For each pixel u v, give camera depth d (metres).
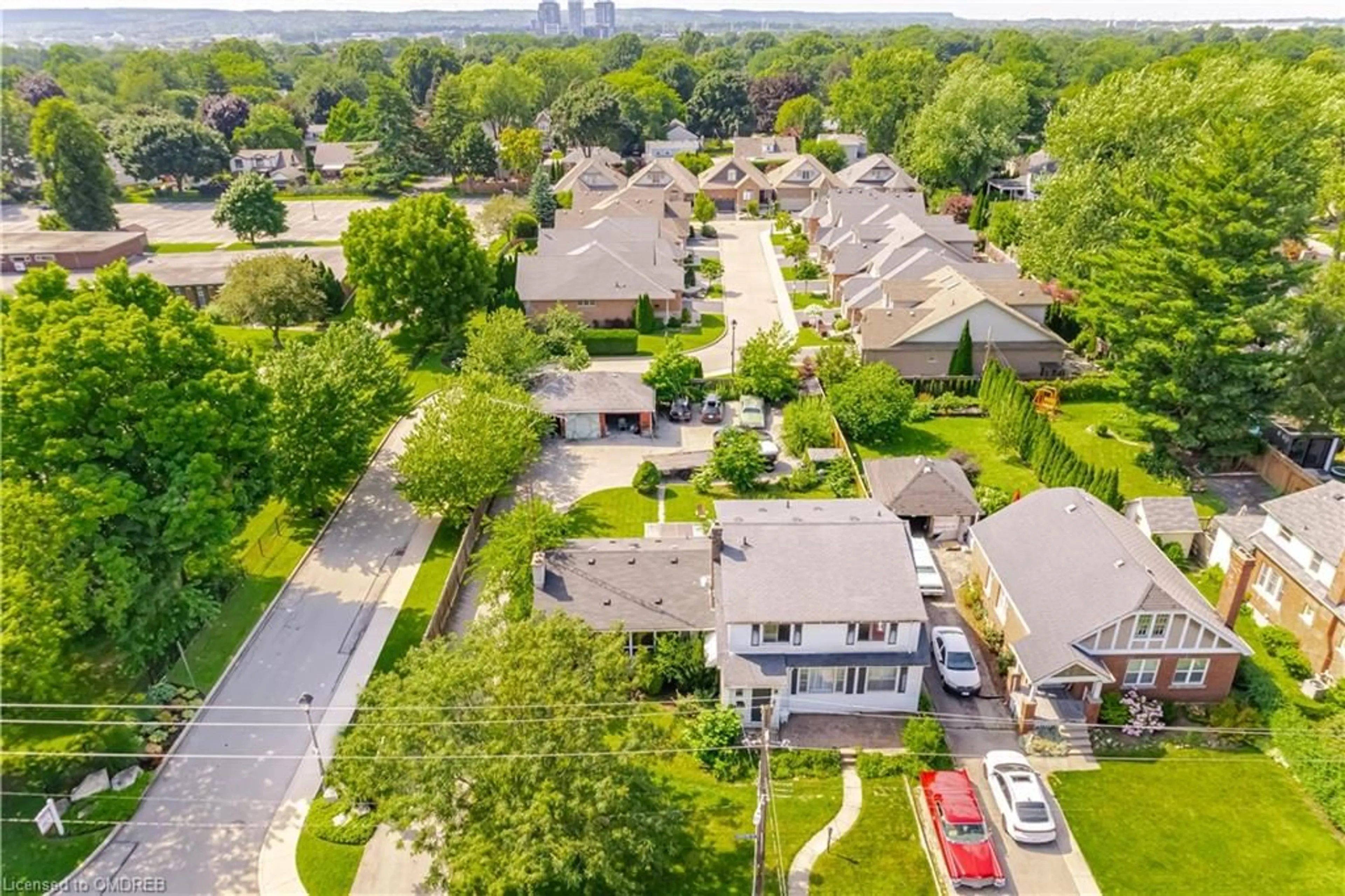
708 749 31.06
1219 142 47.34
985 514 45.59
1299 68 83.94
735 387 61.03
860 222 91.00
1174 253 47.22
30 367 31.67
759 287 86.31
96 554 30.58
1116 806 29.42
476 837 23.31
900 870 27.17
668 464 50.81
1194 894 26.39
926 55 154.50
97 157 104.12
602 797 22.92
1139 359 49.00
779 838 28.25
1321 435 50.97
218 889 26.67
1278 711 32.31
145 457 33.97
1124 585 32.62
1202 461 52.53
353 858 27.69
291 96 188.25
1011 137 116.31
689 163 133.62
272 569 42.72
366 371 48.25
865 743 32.25
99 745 30.36
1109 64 191.12
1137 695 32.94
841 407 54.62
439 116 137.38
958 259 78.31
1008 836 28.36
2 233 101.12
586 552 37.38
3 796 29.52
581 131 143.88
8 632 26.70
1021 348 62.47
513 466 45.91
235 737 32.50
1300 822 28.81
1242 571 33.59
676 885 26.55
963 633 36.50
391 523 46.72
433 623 36.88
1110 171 66.06
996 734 32.59
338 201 128.75
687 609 35.22
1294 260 72.12
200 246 102.94
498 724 24.09
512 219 100.75
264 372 45.53
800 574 33.81
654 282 75.50
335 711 33.66
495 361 55.31
